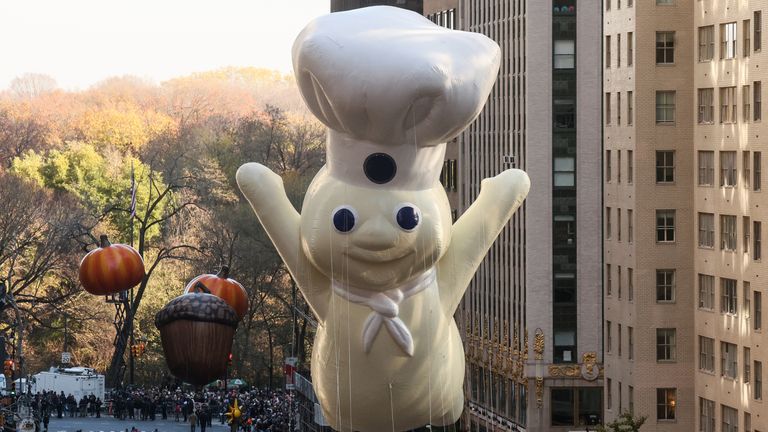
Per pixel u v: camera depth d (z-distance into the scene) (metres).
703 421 107.12
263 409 127.31
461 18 157.38
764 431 96.06
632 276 112.19
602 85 130.62
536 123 130.88
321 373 42.38
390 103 38.72
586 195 130.62
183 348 43.94
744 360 99.38
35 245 169.38
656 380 110.06
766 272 95.75
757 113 97.94
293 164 185.88
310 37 39.16
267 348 158.88
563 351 129.50
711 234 105.81
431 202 40.81
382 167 40.22
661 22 110.81
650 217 110.75
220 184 186.75
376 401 41.91
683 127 110.56
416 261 41.03
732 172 102.12
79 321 168.88
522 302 132.12
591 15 131.12
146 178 197.62
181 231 188.88
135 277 52.41
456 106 38.94
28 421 115.50
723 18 103.56
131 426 131.38
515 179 43.12
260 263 150.75
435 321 41.91
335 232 40.50
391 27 39.31
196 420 128.25
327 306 41.94
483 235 42.84
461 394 43.12
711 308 105.62
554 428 129.50
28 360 174.12
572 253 130.12
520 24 134.62
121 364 152.62
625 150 114.75
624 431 99.56
